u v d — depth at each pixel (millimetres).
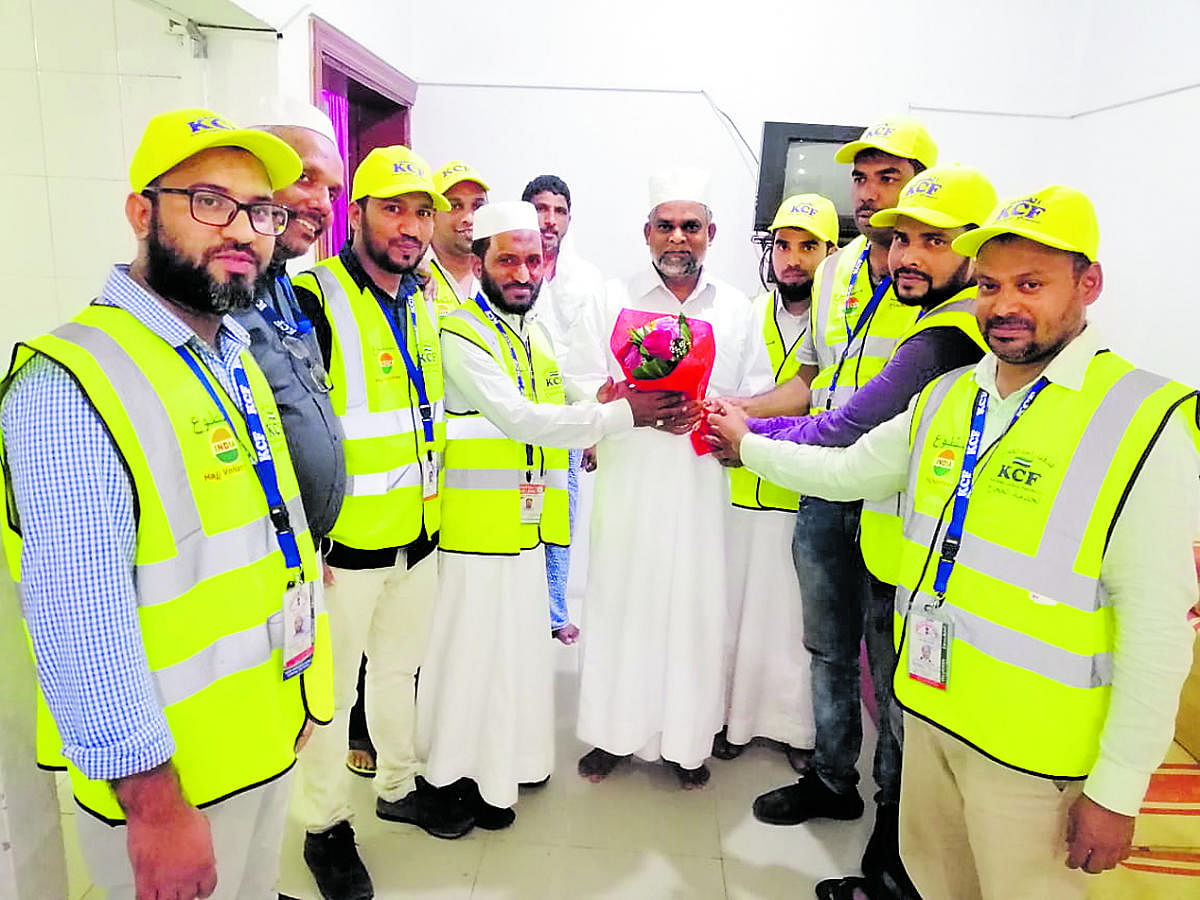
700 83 3787
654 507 2318
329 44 2836
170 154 1114
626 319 2148
